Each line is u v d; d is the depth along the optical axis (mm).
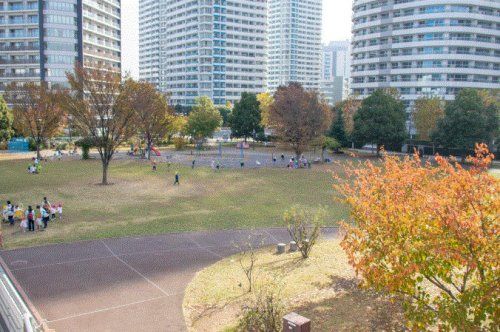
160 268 18359
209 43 150250
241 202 32094
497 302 8469
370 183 11938
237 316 13305
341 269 17109
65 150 70500
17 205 27844
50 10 95750
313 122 54875
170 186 38531
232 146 86500
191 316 13984
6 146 70438
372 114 64312
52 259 19266
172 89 163250
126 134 39156
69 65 98625
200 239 22672
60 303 14875
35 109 55750
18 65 96812
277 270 17422
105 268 18281
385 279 10234
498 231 8398
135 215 27688
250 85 159500
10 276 17203
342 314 12859
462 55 87062
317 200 33062
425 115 69938
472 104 57875
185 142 81375
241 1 154000
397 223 9938
